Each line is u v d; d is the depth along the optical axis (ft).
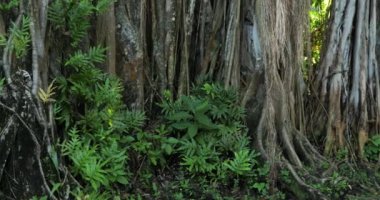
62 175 22.26
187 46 27.61
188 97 26.63
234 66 27.71
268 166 26.13
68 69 23.56
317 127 29.48
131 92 25.79
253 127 27.25
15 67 21.85
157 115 26.89
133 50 25.61
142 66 26.03
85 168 22.44
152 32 26.91
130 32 25.55
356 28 28.94
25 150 21.76
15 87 21.72
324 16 30.78
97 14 24.54
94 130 23.75
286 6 26.58
